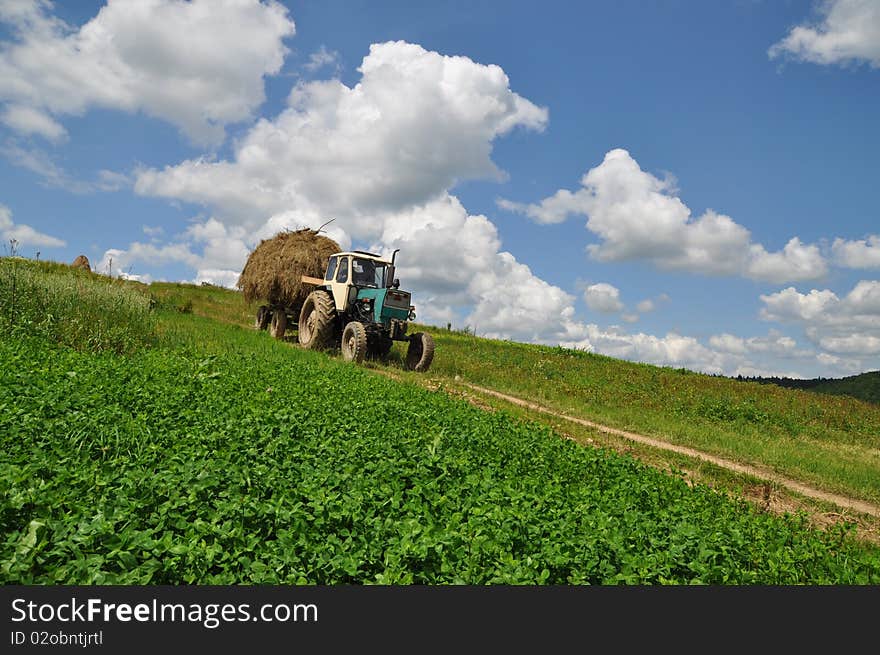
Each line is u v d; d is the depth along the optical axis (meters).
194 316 22.11
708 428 13.97
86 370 8.20
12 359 8.16
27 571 3.28
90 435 5.48
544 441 8.46
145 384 7.75
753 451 11.44
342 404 8.37
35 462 4.54
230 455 5.27
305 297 18.59
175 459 4.99
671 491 6.84
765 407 19.19
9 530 3.70
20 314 11.84
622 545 4.46
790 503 8.37
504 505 5.02
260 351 14.03
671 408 16.41
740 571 4.40
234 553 3.62
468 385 15.61
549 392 16.31
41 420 5.52
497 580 3.64
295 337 19.66
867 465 11.87
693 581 4.09
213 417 6.54
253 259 19.72
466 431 8.04
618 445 10.70
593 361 27.88
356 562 3.66
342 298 16.55
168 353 11.86
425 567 3.84
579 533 4.58
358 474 5.25
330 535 3.91
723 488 8.07
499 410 11.56
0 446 4.91
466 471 6.04
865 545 6.48
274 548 3.71
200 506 4.16
